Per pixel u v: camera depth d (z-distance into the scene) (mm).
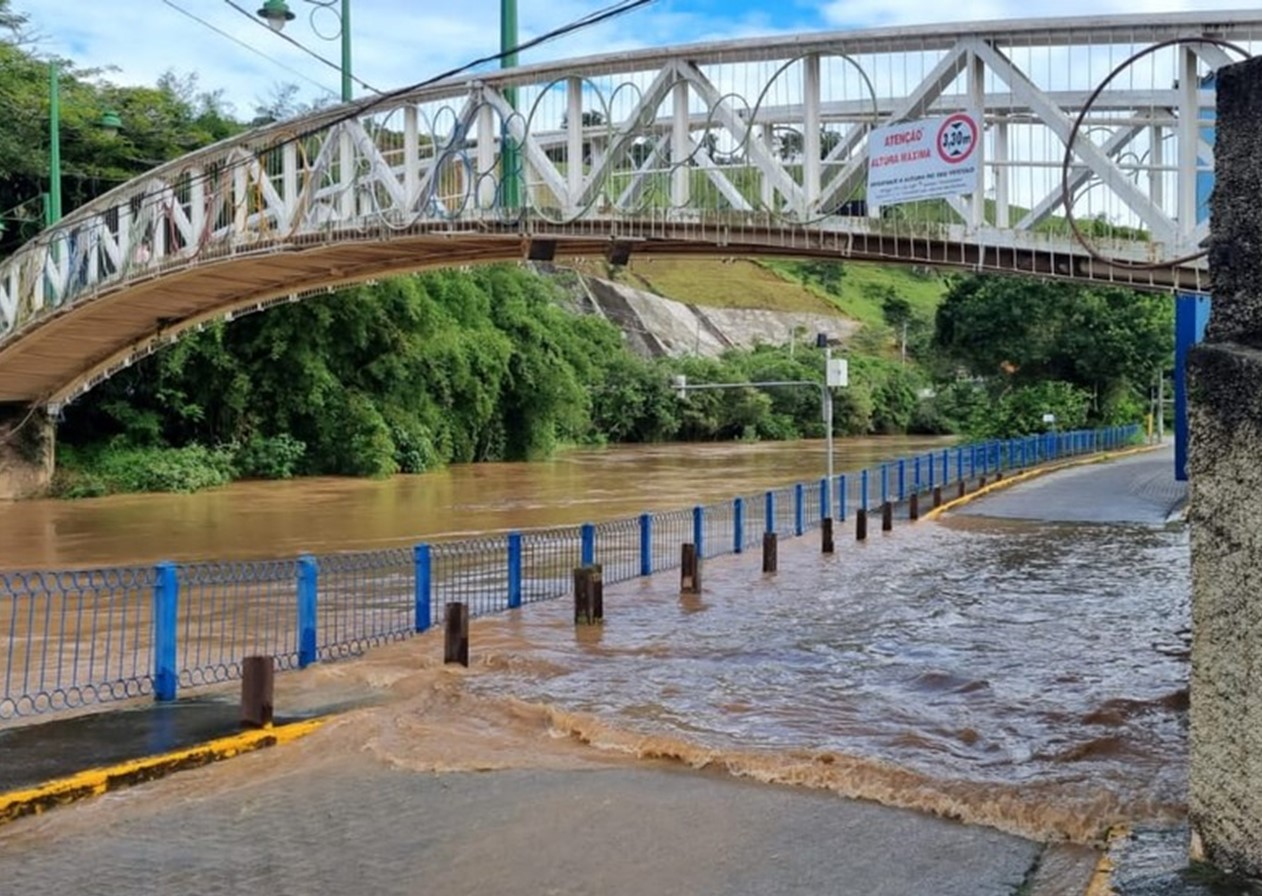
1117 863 3871
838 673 9016
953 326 46031
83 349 30016
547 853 4914
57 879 4672
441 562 16531
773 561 15031
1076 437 38719
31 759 6102
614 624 11250
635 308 102188
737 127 14555
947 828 5301
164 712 7219
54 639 10844
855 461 50531
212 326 33719
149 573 15375
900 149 12742
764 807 5582
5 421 31812
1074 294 43375
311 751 6574
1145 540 18734
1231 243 3598
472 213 17688
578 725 7148
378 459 38469
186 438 37719
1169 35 10773
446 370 43219
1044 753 6707
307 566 8992
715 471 42875
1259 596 3439
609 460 51688
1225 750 3549
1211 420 3533
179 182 24156
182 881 4641
